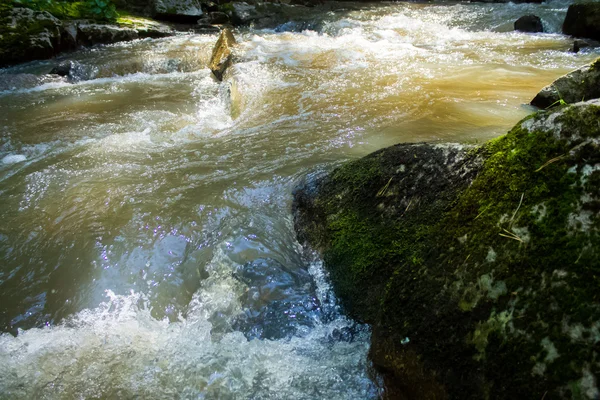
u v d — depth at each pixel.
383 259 2.22
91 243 3.03
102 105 6.10
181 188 3.60
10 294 2.69
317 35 10.30
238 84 6.12
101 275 2.79
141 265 2.83
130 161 4.18
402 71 6.57
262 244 2.89
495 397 1.49
